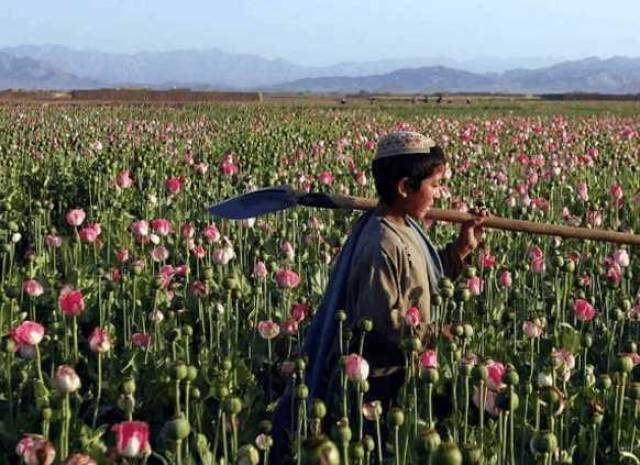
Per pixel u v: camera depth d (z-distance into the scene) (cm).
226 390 538
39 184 1557
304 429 532
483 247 860
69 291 732
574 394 626
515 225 633
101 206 1448
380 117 4562
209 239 958
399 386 580
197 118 4253
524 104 8481
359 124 3628
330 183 1419
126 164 1836
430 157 570
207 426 614
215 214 624
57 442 569
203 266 944
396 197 577
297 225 1158
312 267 988
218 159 2044
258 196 625
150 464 602
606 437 595
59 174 1600
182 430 434
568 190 1537
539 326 650
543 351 716
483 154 2172
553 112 6228
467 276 677
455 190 1475
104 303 848
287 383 648
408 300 563
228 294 742
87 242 1103
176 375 527
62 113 4591
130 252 1055
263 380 734
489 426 574
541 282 940
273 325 680
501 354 713
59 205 1505
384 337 568
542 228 637
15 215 1298
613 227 1176
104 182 1584
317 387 581
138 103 7144
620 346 759
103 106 6100
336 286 581
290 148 2295
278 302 892
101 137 2631
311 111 5547
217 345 736
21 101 7762
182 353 691
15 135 2619
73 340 734
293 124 3672
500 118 4566
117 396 654
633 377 733
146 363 709
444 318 657
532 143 2362
